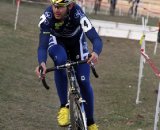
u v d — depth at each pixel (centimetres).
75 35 555
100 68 1275
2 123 690
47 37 540
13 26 1820
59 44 559
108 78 1145
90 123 573
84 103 559
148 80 1161
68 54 576
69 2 516
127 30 2011
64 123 555
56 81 562
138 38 1991
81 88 555
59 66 507
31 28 1889
